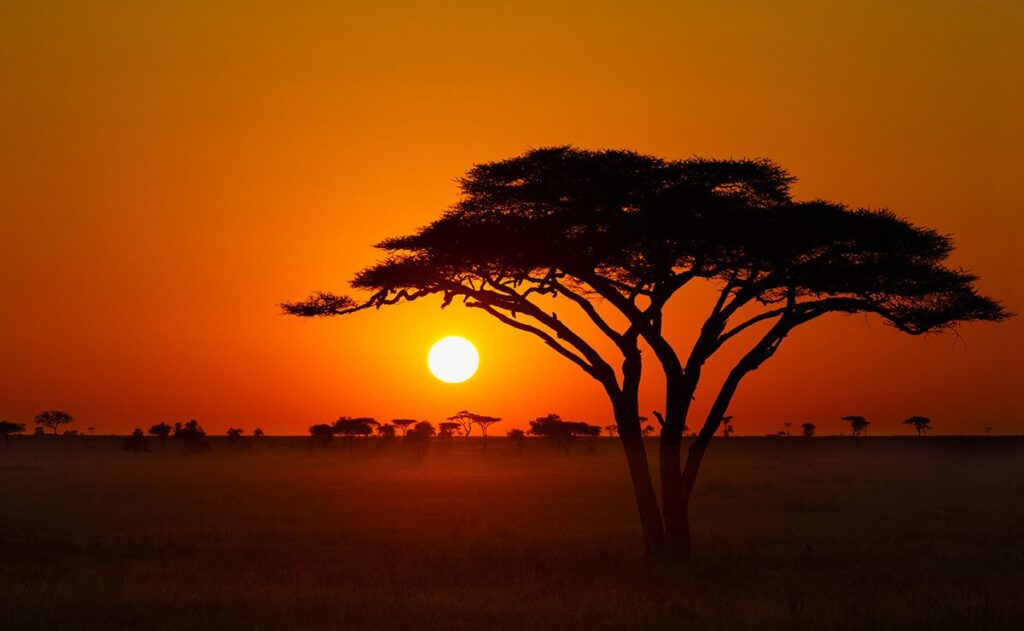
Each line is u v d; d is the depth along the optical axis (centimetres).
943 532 6247
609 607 3578
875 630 3238
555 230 4903
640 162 5044
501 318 5306
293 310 5444
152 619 3406
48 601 3706
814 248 4981
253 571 4509
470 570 4553
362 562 4828
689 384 5128
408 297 5369
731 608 3562
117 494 10356
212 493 10538
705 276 5081
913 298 5109
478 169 5141
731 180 5100
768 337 5166
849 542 5716
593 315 5178
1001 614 3462
